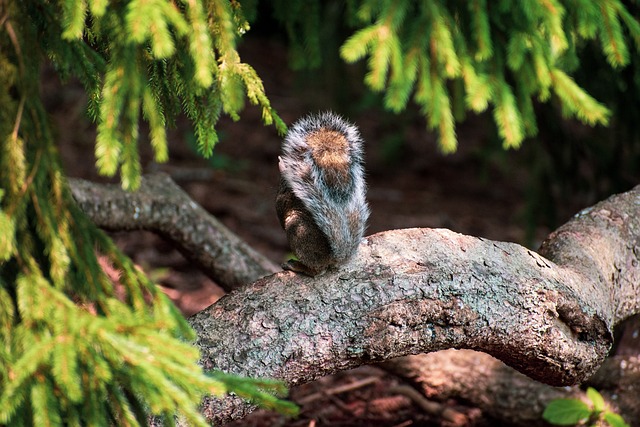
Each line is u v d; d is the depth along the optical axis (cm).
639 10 844
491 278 576
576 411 745
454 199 1706
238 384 456
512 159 1700
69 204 447
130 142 441
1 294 432
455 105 706
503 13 603
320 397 916
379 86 525
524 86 611
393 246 588
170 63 523
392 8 545
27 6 462
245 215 1515
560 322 593
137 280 459
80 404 432
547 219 1204
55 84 1866
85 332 407
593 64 950
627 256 679
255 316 541
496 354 602
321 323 539
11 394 392
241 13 548
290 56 784
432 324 560
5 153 429
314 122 633
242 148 1797
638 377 812
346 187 584
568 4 594
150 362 401
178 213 869
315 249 561
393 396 927
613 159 1125
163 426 489
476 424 868
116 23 453
